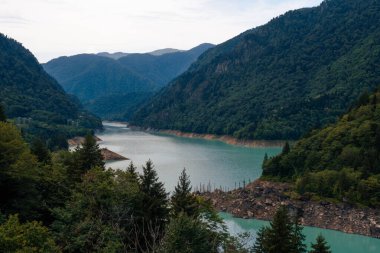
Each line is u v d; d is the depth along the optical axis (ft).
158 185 208.95
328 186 443.73
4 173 163.84
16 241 103.65
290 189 482.69
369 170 453.58
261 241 231.91
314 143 553.64
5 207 164.25
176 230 125.29
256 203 431.02
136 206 184.44
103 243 136.05
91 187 170.81
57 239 148.05
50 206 189.47
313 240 347.36
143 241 171.83
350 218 390.21
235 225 378.73
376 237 357.82
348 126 536.42
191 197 213.25
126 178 198.29
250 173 647.56
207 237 141.90
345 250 325.01
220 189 504.84
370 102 575.79
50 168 225.76
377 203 411.34
